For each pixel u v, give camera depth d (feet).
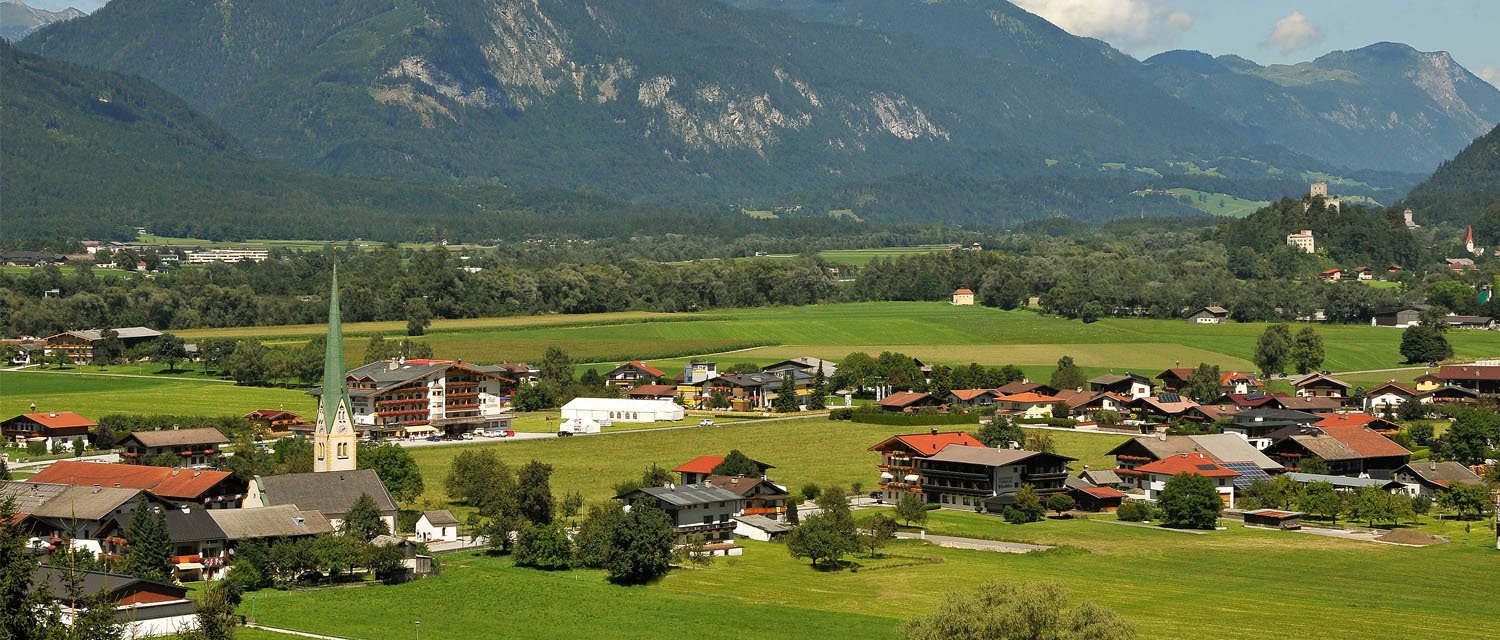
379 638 414.00
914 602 463.01
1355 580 495.41
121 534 523.70
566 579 503.20
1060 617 361.10
